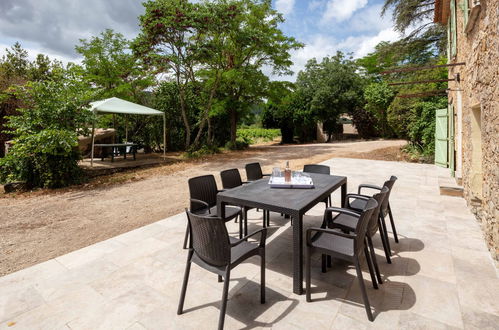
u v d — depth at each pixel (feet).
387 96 52.11
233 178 12.39
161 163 33.73
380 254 9.11
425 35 46.01
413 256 8.89
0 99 27.17
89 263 8.89
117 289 7.41
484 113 10.25
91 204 16.98
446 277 7.62
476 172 12.71
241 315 6.28
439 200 15.16
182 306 6.38
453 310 6.23
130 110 30.42
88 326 5.99
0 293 7.29
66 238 11.68
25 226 13.23
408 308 6.35
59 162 21.62
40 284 7.70
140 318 6.23
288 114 70.49
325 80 68.49
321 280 7.72
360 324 5.88
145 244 10.33
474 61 11.70
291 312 6.35
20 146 20.86
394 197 15.87
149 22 35.73
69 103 22.84
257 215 13.74
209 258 6.18
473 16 10.97
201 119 48.19
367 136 69.36
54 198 18.62
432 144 30.27
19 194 19.84
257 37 40.65
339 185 10.33
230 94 50.19
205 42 38.50
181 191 20.04
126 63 44.37
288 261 8.88
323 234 7.79
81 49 42.27
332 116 69.41
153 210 15.46
